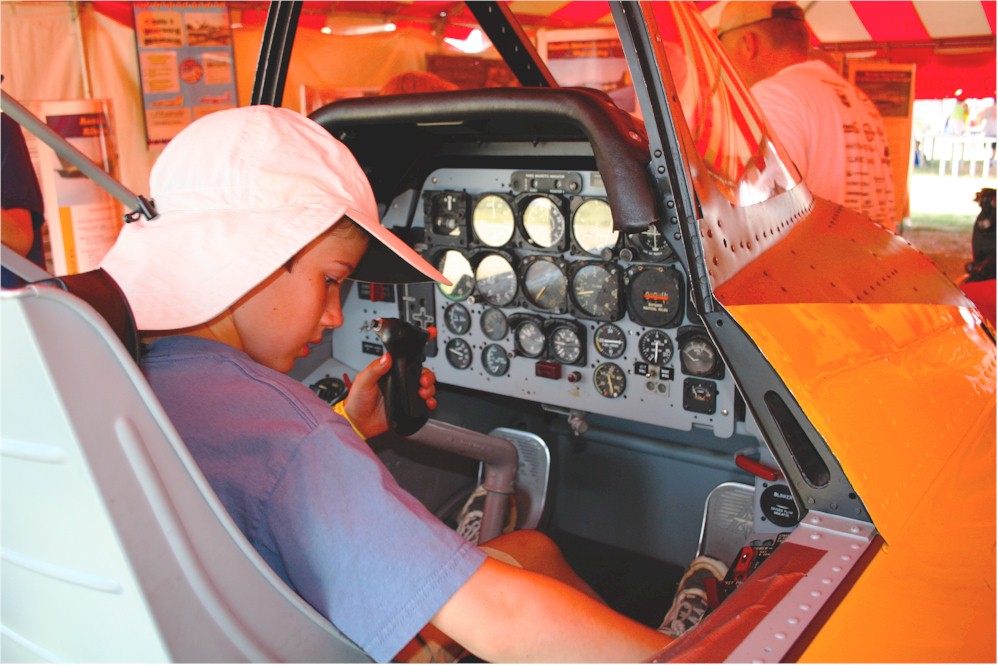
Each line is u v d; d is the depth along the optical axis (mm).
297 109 4629
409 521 842
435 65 5172
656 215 1196
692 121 1286
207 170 913
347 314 2750
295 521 858
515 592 840
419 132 2139
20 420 664
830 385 1164
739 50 4441
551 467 2740
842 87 4430
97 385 653
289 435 868
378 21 4824
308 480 858
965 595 1005
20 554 808
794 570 995
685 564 2553
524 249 2340
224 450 864
